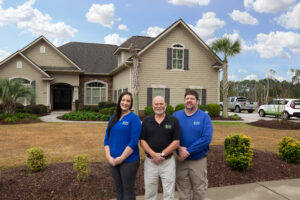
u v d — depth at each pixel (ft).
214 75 57.62
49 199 11.13
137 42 62.49
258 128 39.22
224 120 51.62
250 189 13.00
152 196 9.61
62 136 28.40
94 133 30.83
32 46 63.36
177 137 9.21
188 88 55.52
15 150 21.04
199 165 9.86
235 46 52.21
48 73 63.77
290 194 12.35
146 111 48.98
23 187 11.74
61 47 78.54
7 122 39.63
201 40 54.29
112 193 11.96
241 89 283.18
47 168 14.39
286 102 57.41
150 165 9.45
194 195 10.16
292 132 34.96
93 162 16.65
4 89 41.98
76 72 65.31
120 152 9.37
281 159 18.20
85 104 71.15
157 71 53.52
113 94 72.43
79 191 11.82
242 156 14.87
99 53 79.51
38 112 55.88
